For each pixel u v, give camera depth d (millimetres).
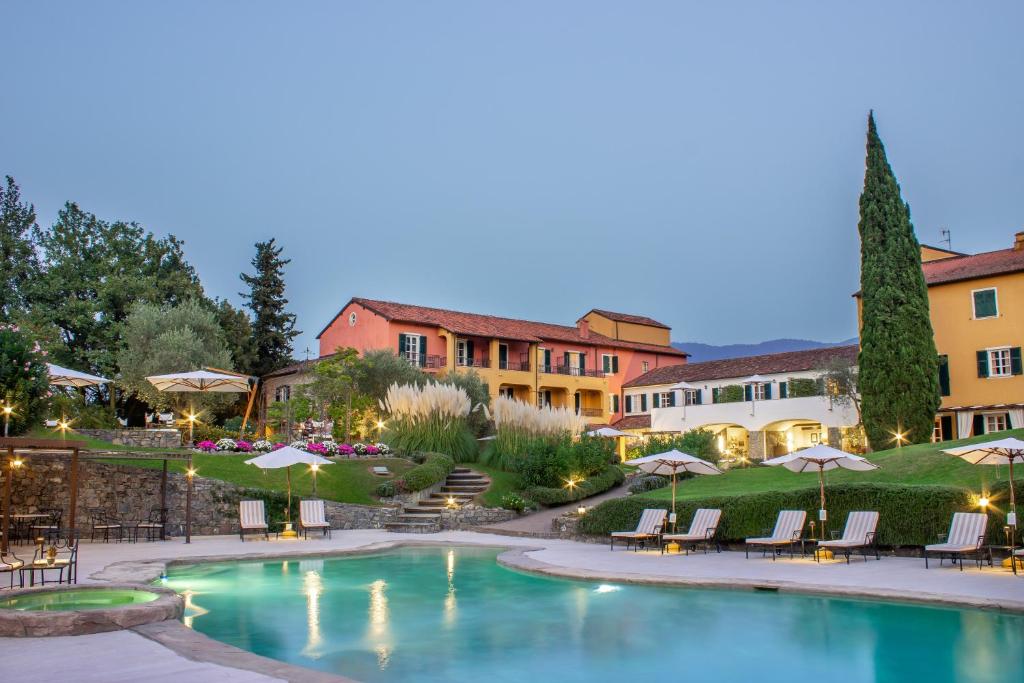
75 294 41906
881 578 12930
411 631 10438
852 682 8086
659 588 13203
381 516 24297
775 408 38094
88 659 7426
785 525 16688
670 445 28328
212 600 12688
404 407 28344
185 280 44875
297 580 14734
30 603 10180
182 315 40281
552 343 50500
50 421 23594
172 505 21219
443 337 46344
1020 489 15156
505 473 27703
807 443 40188
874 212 29766
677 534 17812
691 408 41531
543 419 28062
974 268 31781
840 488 16828
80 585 11039
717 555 17062
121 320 42344
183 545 18734
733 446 42312
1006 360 30016
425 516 23969
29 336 20484
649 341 57750
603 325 55688
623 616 11281
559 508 26203
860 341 29891
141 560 15344
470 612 11703
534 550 18359
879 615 10906
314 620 11141
